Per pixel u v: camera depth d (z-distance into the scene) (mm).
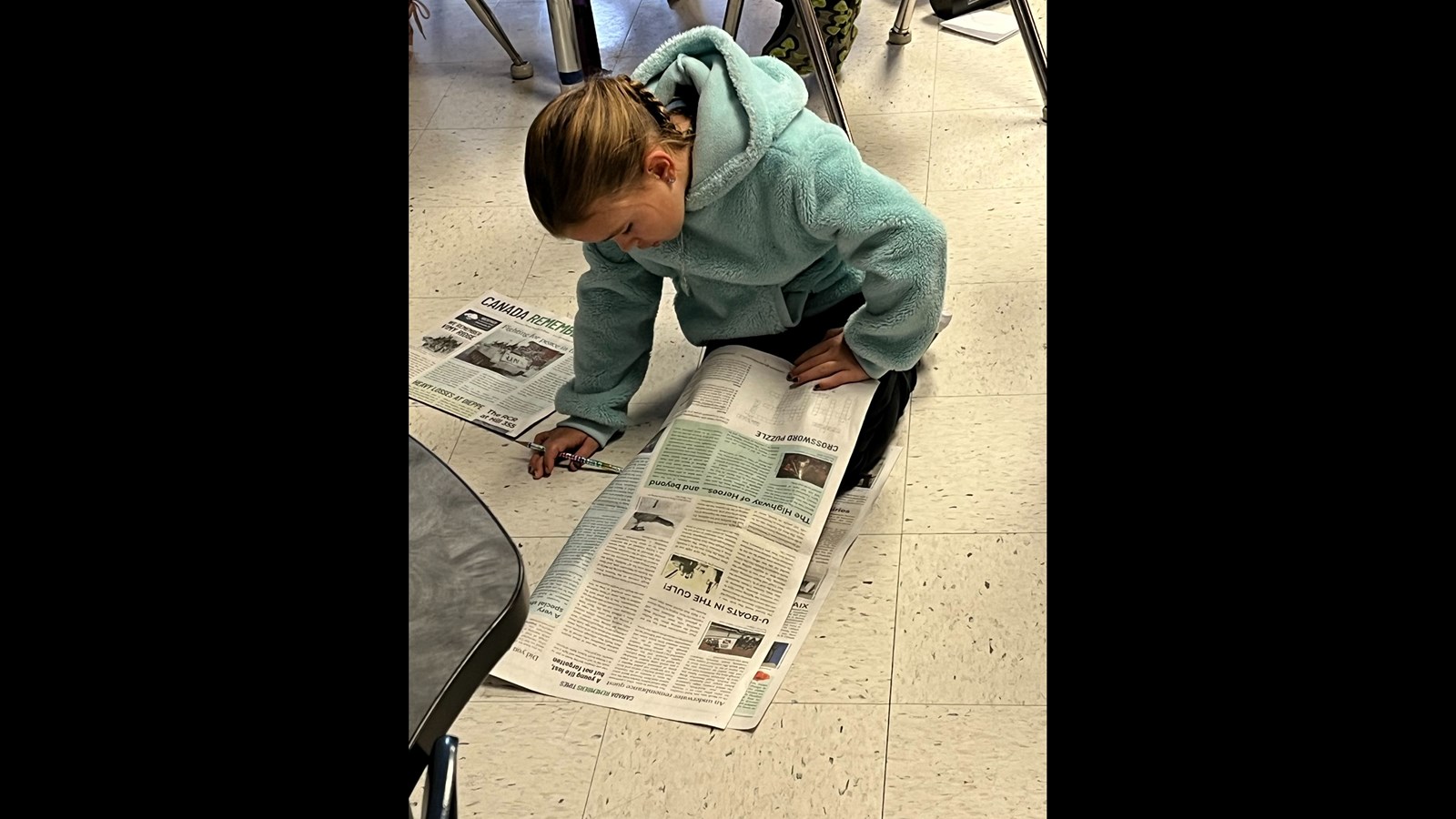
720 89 1423
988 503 1526
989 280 1883
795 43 2324
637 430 1712
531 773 1271
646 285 1626
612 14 2748
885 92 2367
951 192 2084
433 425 1752
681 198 1429
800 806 1214
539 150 1344
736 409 1575
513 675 1355
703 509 1484
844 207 1437
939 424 1647
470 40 2736
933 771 1229
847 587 1436
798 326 1648
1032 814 1177
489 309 1971
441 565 569
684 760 1267
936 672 1326
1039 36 2449
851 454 1509
